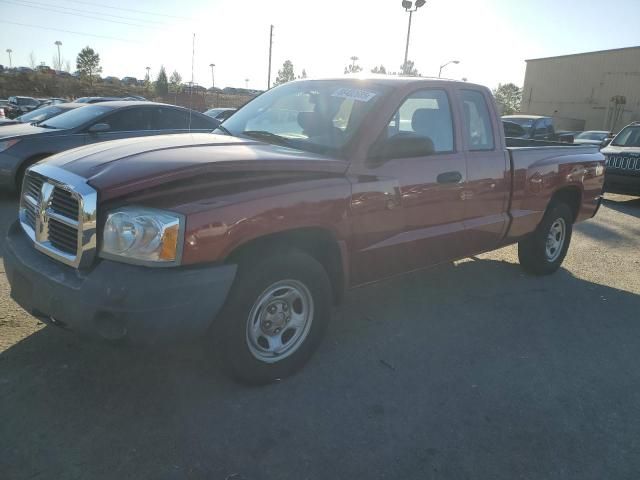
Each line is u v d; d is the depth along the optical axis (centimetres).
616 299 538
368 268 375
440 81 422
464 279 565
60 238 288
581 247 752
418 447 282
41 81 6988
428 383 347
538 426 310
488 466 272
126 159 295
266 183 305
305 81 442
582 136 2592
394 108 376
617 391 355
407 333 420
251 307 305
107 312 256
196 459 260
